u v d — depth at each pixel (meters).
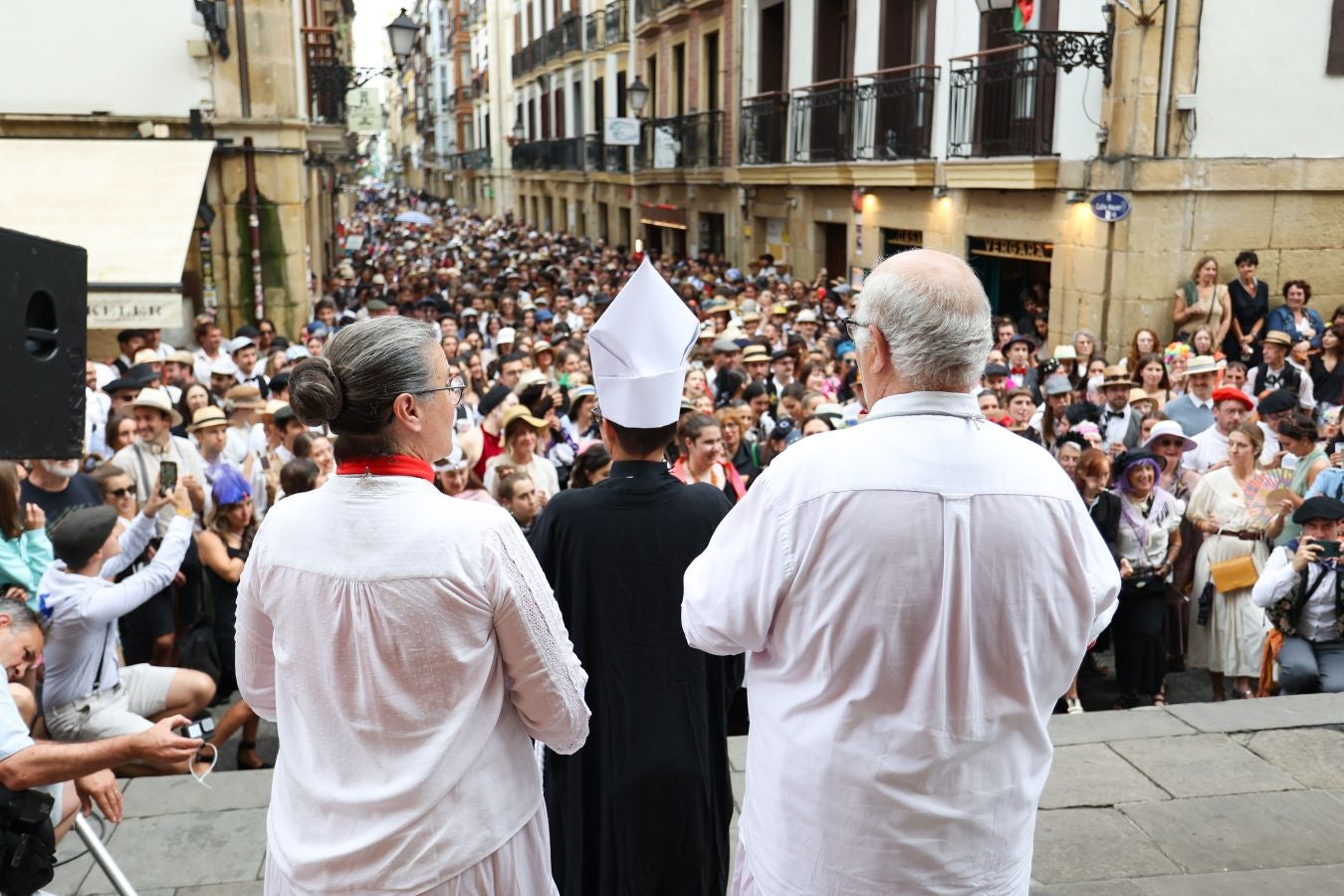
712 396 9.51
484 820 2.08
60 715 4.24
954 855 1.93
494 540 2.06
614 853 2.91
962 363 1.93
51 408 1.91
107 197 12.62
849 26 17.92
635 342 2.98
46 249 1.88
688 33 26.22
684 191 26.94
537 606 2.11
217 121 14.16
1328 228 11.95
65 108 13.91
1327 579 5.35
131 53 13.92
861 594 1.89
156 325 11.20
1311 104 11.66
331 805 2.03
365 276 24.94
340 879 2.01
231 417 7.98
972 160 14.08
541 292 19.17
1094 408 8.53
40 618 3.86
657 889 2.91
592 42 35.22
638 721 2.90
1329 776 4.25
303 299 15.00
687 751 2.92
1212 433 7.48
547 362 11.05
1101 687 6.62
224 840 3.91
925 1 16.03
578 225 38.03
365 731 2.02
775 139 20.89
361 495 2.05
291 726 2.11
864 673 1.92
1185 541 6.45
